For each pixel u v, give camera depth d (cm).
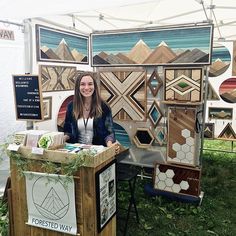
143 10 365
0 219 242
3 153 211
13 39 319
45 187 192
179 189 347
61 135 200
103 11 360
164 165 356
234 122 511
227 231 282
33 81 281
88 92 237
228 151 557
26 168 196
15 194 206
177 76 335
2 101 317
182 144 345
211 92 518
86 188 181
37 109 286
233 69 497
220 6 339
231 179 421
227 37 507
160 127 360
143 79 359
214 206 332
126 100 374
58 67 334
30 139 195
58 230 194
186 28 325
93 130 243
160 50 343
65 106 354
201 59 321
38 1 243
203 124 342
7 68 318
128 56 365
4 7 254
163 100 348
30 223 203
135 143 376
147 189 359
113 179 207
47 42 312
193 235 274
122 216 304
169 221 299
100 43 381
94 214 183
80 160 176
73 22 367
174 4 339
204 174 436
